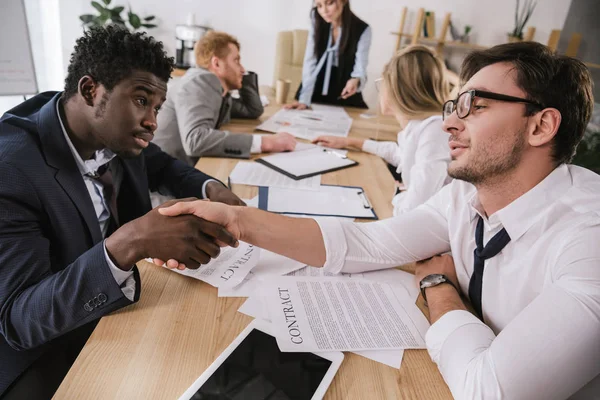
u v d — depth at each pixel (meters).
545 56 0.68
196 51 2.03
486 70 0.72
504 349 0.57
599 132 2.75
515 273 0.72
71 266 0.69
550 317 0.56
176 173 1.29
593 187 0.69
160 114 1.76
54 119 0.85
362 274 0.90
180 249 0.74
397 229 0.93
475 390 0.57
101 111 0.83
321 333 0.70
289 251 0.89
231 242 0.79
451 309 0.73
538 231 0.69
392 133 2.06
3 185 0.74
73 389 0.56
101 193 1.02
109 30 0.81
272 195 1.27
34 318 0.67
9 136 0.82
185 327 0.69
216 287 0.80
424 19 3.96
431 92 1.51
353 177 1.51
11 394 0.77
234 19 4.12
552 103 0.67
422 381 0.63
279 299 0.78
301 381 0.59
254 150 1.62
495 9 3.99
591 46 3.48
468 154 0.74
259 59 4.27
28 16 3.79
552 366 0.54
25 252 0.72
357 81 2.67
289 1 4.05
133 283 0.72
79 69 0.82
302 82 2.80
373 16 4.07
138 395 0.56
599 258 0.59
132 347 0.64
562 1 3.87
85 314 0.68
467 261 0.84
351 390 0.60
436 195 0.97
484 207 0.79
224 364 0.60
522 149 0.70
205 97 1.68
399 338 0.71
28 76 3.11
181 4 4.06
